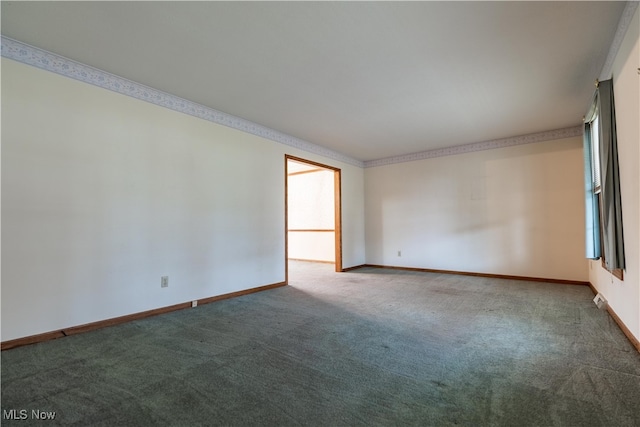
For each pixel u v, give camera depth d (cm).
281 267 443
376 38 223
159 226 310
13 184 226
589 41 227
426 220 559
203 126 352
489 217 496
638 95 183
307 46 233
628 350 210
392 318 289
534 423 135
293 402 154
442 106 350
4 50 223
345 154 581
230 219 378
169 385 170
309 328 263
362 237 629
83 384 171
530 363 193
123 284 283
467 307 324
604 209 246
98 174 269
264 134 425
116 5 188
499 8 192
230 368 190
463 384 170
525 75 279
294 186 768
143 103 301
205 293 348
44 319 237
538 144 457
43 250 238
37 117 237
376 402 153
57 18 200
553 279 445
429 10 193
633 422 135
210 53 243
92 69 267
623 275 237
